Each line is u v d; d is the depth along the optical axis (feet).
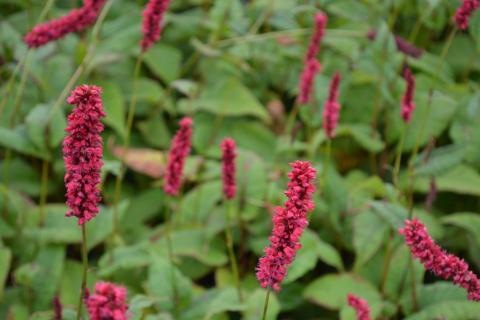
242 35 4.58
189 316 3.61
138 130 4.52
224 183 3.46
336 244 4.01
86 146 2.86
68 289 3.83
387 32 4.10
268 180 4.10
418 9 4.55
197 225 4.04
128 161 4.24
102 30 4.16
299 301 3.84
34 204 4.00
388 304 3.70
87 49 4.15
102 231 3.87
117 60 4.43
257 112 4.41
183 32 4.81
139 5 4.81
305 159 4.28
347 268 4.02
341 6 4.53
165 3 3.57
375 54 4.13
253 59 4.66
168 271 3.64
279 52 4.64
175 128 4.58
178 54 4.67
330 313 3.88
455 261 2.99
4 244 3.84
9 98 4.25
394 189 3.72
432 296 3.67
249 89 4.65
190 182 4.33
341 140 4.40
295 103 4.64
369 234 3.85
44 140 3.84
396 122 4.35
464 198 4.25
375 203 3.56
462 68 4.69
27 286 3.71
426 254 3.00
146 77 4.73
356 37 4.63
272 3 4.64
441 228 3.95
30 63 4.16
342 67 4.53
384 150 4.36
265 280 2.93
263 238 3.94
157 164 4.24
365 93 4.46
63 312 3.27
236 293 3.69
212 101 4.45
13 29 4.33
